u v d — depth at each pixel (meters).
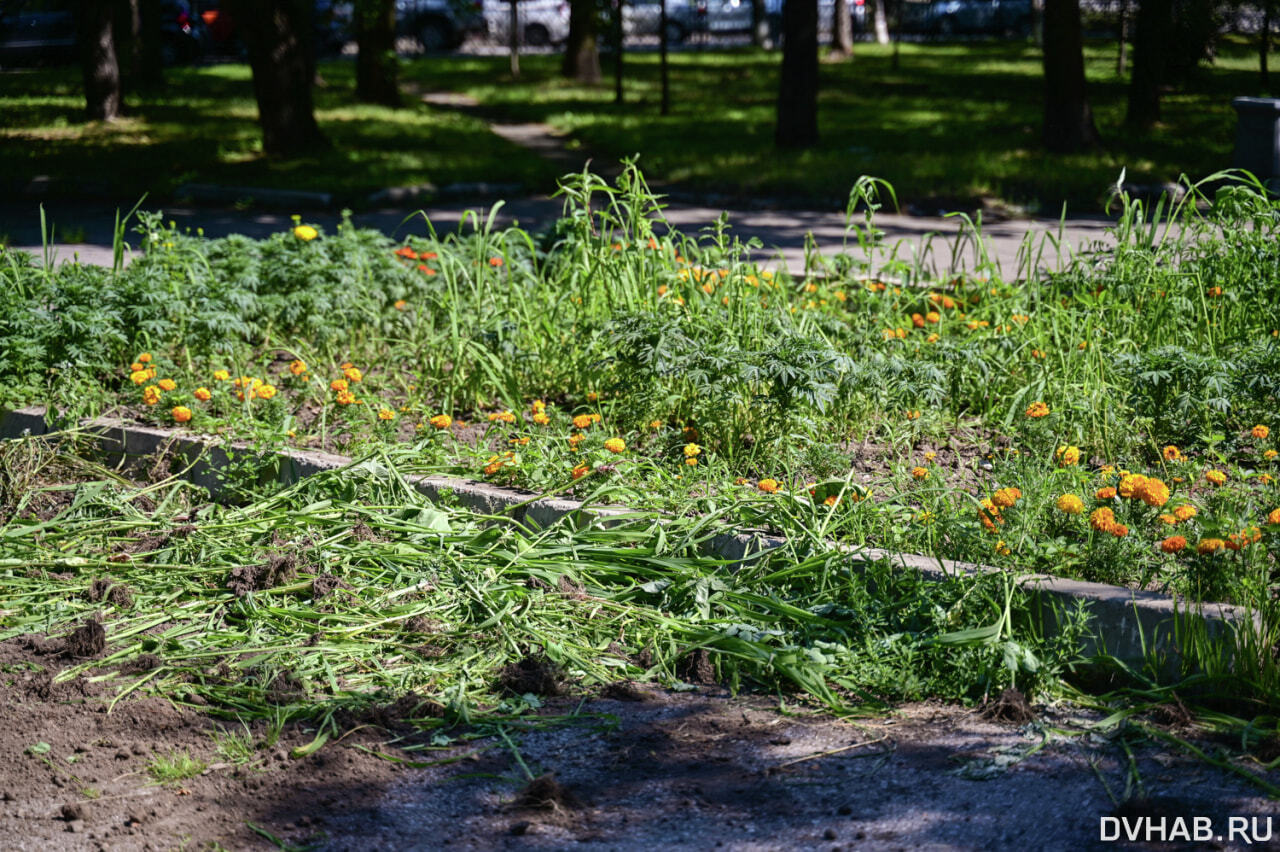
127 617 4.36
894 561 4.38
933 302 7.55
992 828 3.13
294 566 4.59
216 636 4.17
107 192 16.70
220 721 3.72
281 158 18.53
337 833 3.16
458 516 5.03
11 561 4.67
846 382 6.01
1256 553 4.12
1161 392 5.84
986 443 6.02
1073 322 6.73
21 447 5.79
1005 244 13.15
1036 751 3.51
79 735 3.59
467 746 3.63
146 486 5.59
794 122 20.45
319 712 3.75
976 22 44.47
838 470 5.42
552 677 3.96
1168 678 3.83
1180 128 22.30
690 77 32.72
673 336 5.91
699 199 16.97
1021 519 4.45
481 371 6.62
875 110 25.48
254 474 5.39
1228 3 24.17
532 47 44.72
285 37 18.64
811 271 9.01
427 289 7.86
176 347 7.13
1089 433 5.89
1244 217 7.61
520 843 3.11
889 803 3.27
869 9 46.38
